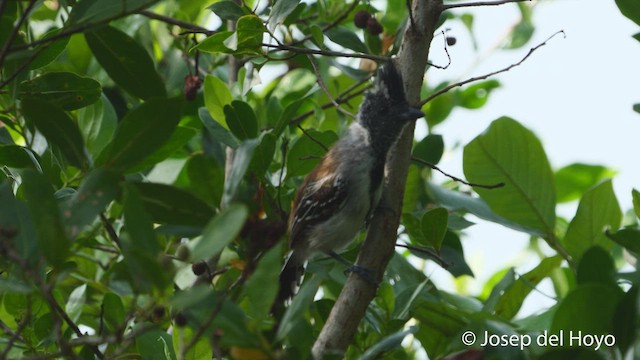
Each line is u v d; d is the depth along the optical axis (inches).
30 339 379.9
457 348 365.7
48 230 263.1
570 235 440.5
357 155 493.0
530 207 461.1
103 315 365.1
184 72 552.4
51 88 397.1
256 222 353.1
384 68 482.3
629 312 289.6
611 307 298.2
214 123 429.4
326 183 492.1
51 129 305.0
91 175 277.6
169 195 297.3
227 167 491.8
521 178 461.1
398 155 412.5
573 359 293.0
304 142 471.8
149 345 374.0
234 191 288.5
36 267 287.1
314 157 456.8
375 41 519.5
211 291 267.4
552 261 444.8
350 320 385.1
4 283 280.5
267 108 530.0
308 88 593.3
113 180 277.7
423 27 412.5
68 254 269.1
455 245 497.0
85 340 285.7
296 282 505.4
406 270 470.9
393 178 410.6
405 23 494.3
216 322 262.8
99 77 535.8
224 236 253.0
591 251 316.8
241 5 464.8
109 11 328.8
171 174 512.4
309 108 601.6
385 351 364.5
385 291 413.7
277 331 287.0
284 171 480.4
